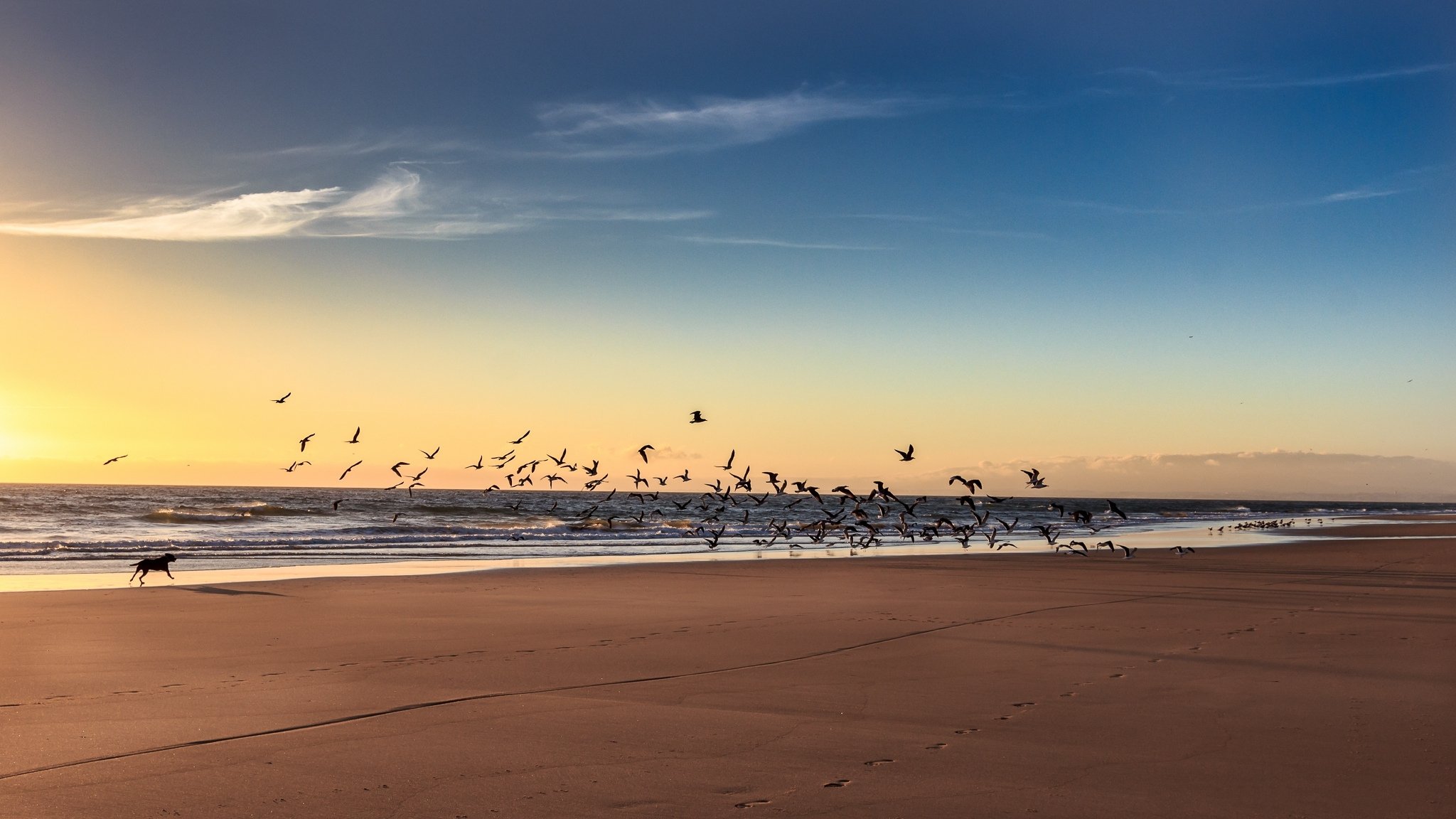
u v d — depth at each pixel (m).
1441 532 75.69
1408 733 10.28
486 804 7.84
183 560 34.44
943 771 8.86
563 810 7.71
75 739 9.66
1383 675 13.46
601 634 17.17
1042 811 7.80
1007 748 9.67
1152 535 67.50
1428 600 23.09
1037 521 92.62
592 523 66.06
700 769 8.89
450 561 35.59
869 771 8.84
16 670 13.40
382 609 20.56
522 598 23.02
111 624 17.84
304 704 11.34
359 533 53.03
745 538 53.59
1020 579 28.86
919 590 25.56
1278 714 11.16
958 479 24.17
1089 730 10.39
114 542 41.50
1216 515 141.75
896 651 15.45
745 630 17.78
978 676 13.39
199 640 16.20
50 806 7.67
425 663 14.12
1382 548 48.03
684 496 166.50
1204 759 9.28
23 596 22.02
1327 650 15.63
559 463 34.53
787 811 7.75
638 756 9.27
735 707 11.39
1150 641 16.58
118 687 12.23
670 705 11.51
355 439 28.67
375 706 11.26
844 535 50.38
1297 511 194.12
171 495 147.62
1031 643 16.25
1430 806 7.95
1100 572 31.72
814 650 15.55
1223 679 13.19
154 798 7.91
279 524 61.44
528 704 11.46
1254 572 31.91
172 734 9.88
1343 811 7.82
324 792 8.09
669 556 39.84
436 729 10.20
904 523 33.16
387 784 8.33
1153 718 10.95
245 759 9.05
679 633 17.31
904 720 10.80
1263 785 8.49
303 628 17.72
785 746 9.66
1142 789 8.37
